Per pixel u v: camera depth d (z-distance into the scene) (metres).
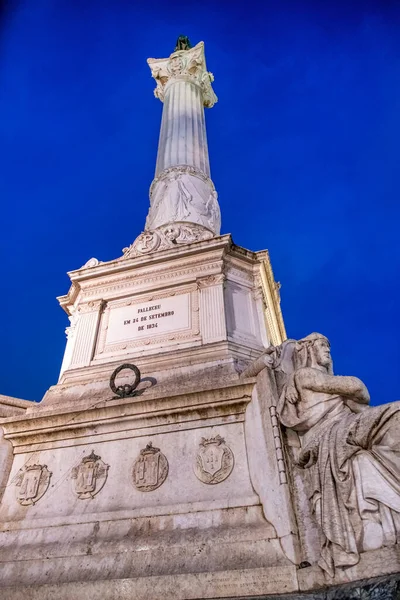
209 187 10.86
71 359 7.36
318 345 5.10
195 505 4.53
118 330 7.46
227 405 5.11
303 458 4.20
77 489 5.11
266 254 8.23
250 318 7.52
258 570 3.65
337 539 3.43
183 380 5.99
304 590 3.44
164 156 11.59
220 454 4.84
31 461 5.60
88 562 4.32
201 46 14.86
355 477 3.66
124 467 5.11
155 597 3.74
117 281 8.03
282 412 4.57
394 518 3.36
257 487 4.48
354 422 3.91
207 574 3.74
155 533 4.41
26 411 6.34
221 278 7.39
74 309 8.57
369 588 3.07
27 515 5.12
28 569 4.47
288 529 3.90
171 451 5.04
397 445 3.69
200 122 12.98
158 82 15.18
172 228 9.10
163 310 7.40
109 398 6.00
